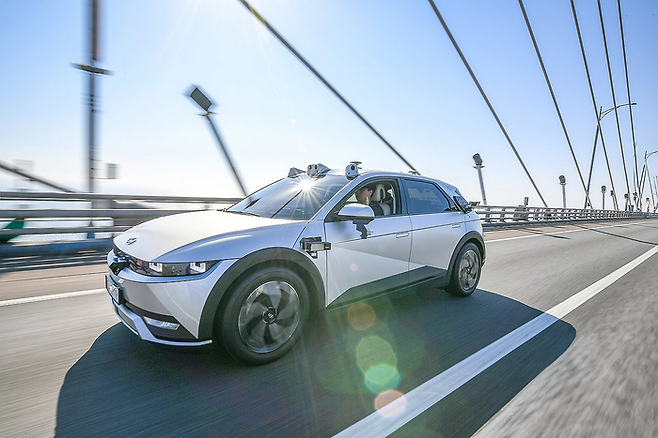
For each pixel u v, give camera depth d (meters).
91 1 6.81
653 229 17.62
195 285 1.87
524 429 1.57
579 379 2.02
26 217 5.18
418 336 2.63
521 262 6.07
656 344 2.52
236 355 2.03
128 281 1.97
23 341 2.36
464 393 1.87
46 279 3.94
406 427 1.58
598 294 3.93
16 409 1.65
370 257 2.69
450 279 3.55
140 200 6.73
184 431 1.54
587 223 21.53
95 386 1.86
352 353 2.32
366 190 2.99
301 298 2.29
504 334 2.70
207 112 10.72
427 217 3.27
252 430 1.55
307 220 2.43
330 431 1.55
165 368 2.06
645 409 1.73
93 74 6.86
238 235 2.10
